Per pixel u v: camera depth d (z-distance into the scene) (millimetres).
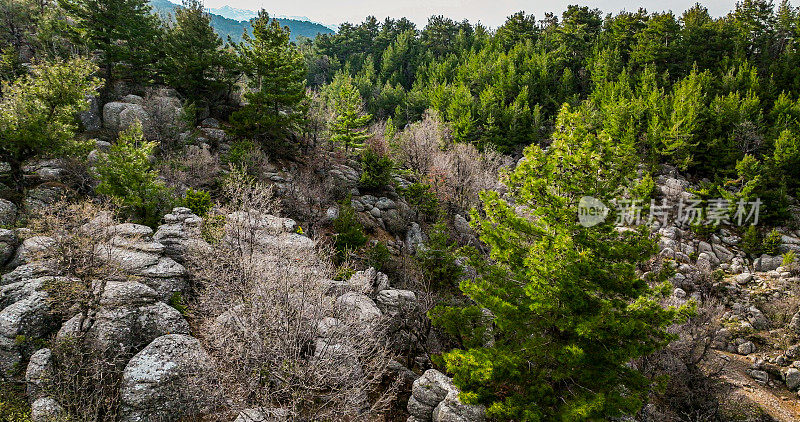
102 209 19734
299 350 12133
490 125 59688
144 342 14930
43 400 12219
